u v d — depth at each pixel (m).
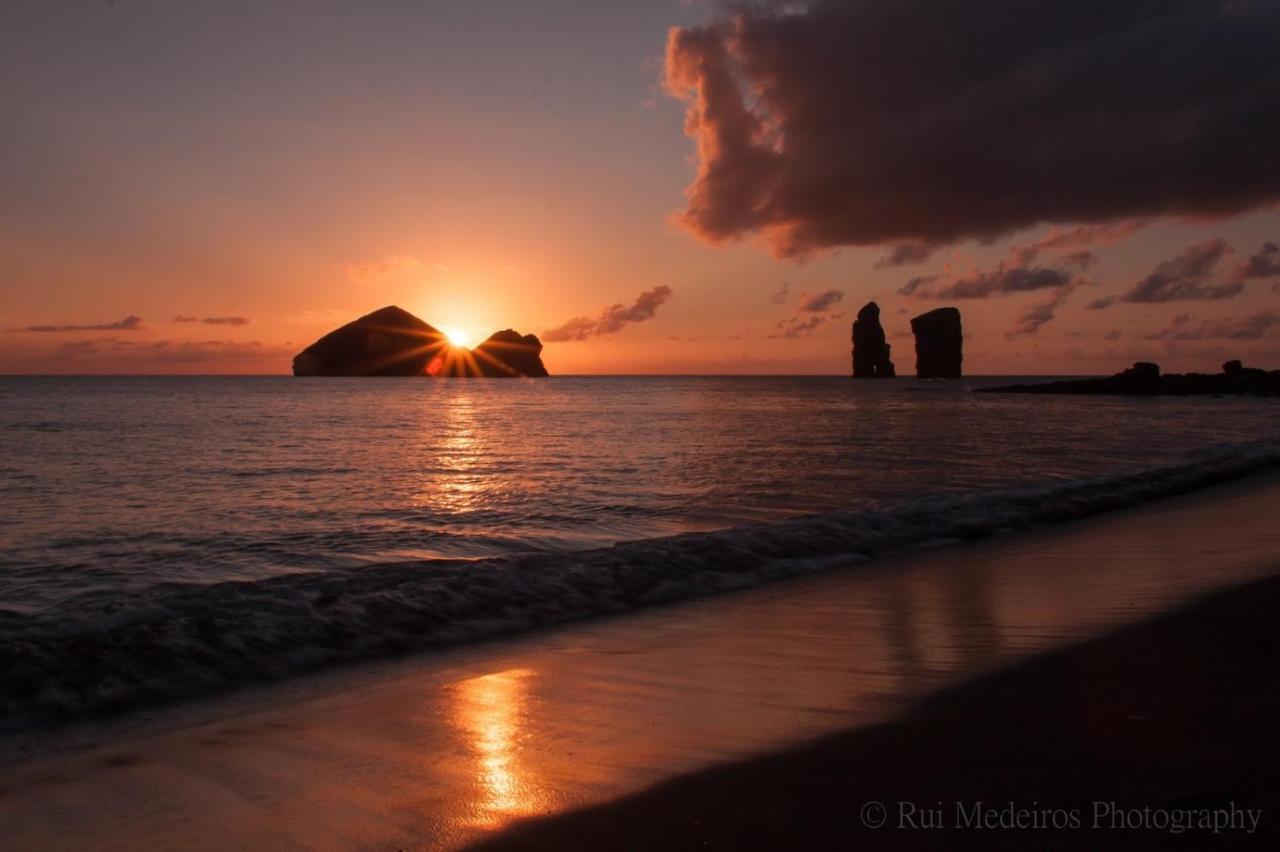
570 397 100.25
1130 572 8.84
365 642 6.86
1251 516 13.09
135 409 62.28
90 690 5.66
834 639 6.62
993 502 14.46
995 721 4.45
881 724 4.53
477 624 7.44
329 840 3.44
